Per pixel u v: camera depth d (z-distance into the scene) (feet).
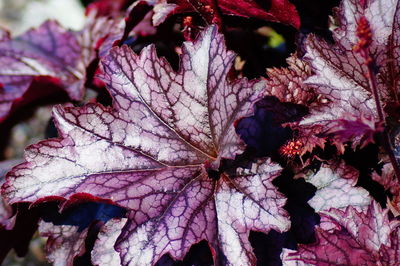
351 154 1.38
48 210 1.43
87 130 1.35
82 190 1.31
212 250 1.27
